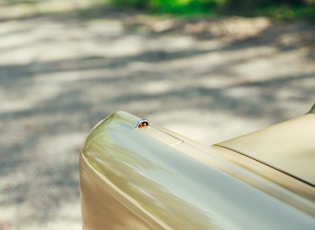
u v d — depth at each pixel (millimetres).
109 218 1551
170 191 1374
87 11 10359
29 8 10984
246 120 4555
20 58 7039
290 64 6273
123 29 8633
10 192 3385
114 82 5793
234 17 8984
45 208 3178
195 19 9016
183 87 5539
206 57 6758
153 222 1355
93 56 7020
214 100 5086
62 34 8406
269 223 1180
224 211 1249
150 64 6539
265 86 5480
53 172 3645
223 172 1401
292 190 1374
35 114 4852
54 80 5953
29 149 4051
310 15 8711
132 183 1471
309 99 5047
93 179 1605
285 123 2094
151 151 1549
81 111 4879
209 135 4246
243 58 6637
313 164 1646
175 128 4406
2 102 5242
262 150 1794
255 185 1340
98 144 1685
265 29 7984
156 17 9445
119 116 1794
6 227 2982
